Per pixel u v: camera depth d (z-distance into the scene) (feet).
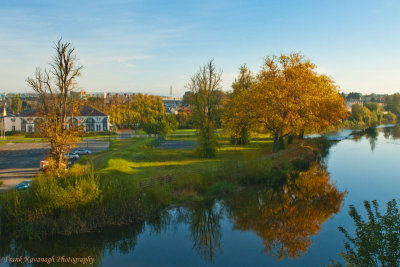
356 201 93.04
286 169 130.00
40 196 66.39
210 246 63.36
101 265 55.06
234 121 160.35
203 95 150.30
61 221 65.72
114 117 390.83
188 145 220.23
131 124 409.90
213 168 117.39
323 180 118.83
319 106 157.79
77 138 98.53
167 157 154.71
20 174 116.16
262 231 72.38
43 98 97.76
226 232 71.87
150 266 54.60
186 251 61.16
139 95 447.83
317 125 161.07
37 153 180.24
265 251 61.46
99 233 67.36
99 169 108.37
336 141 265.75
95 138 279.28
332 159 168.35
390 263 32.81
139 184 87.56
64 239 64.13
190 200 90.43
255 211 85.51
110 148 195.72
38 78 95.81
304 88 145.48
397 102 649.20
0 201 67.82
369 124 403.75
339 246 63.77
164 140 260.01
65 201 67.15
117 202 73.36
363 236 36.35
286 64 155.94
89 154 165.27
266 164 119.96
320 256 59.31
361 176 126.00
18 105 504.02
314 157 168.25
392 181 117.39
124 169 112.27
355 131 358.43
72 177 73.67
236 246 64.13
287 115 142.61
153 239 67.41
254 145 205.26
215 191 98.12
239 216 82.07
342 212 83.92
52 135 91.91
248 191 102.73
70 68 97.04
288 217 81.00
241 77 195.62
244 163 118.52
